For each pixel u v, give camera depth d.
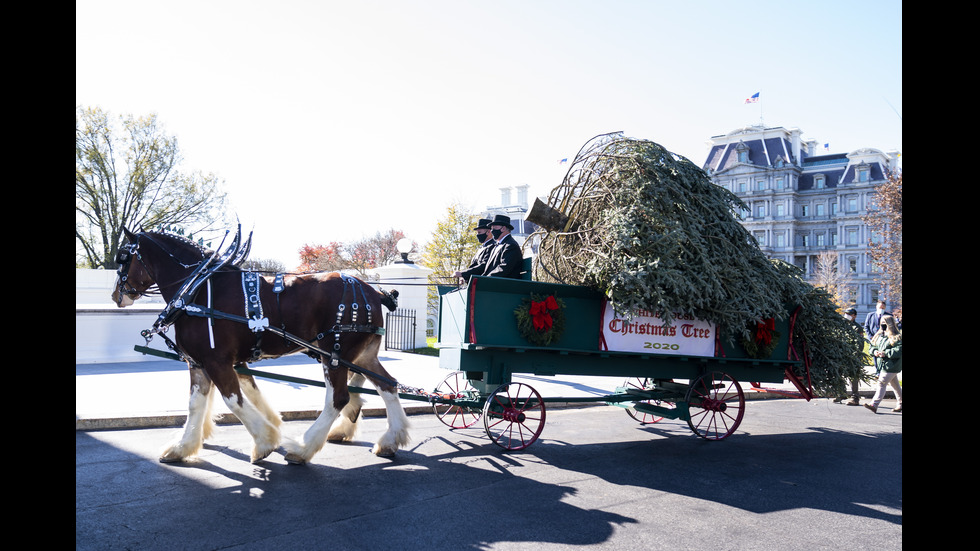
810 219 77.62
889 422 10.27
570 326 7.38
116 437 7.16
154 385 10.33
